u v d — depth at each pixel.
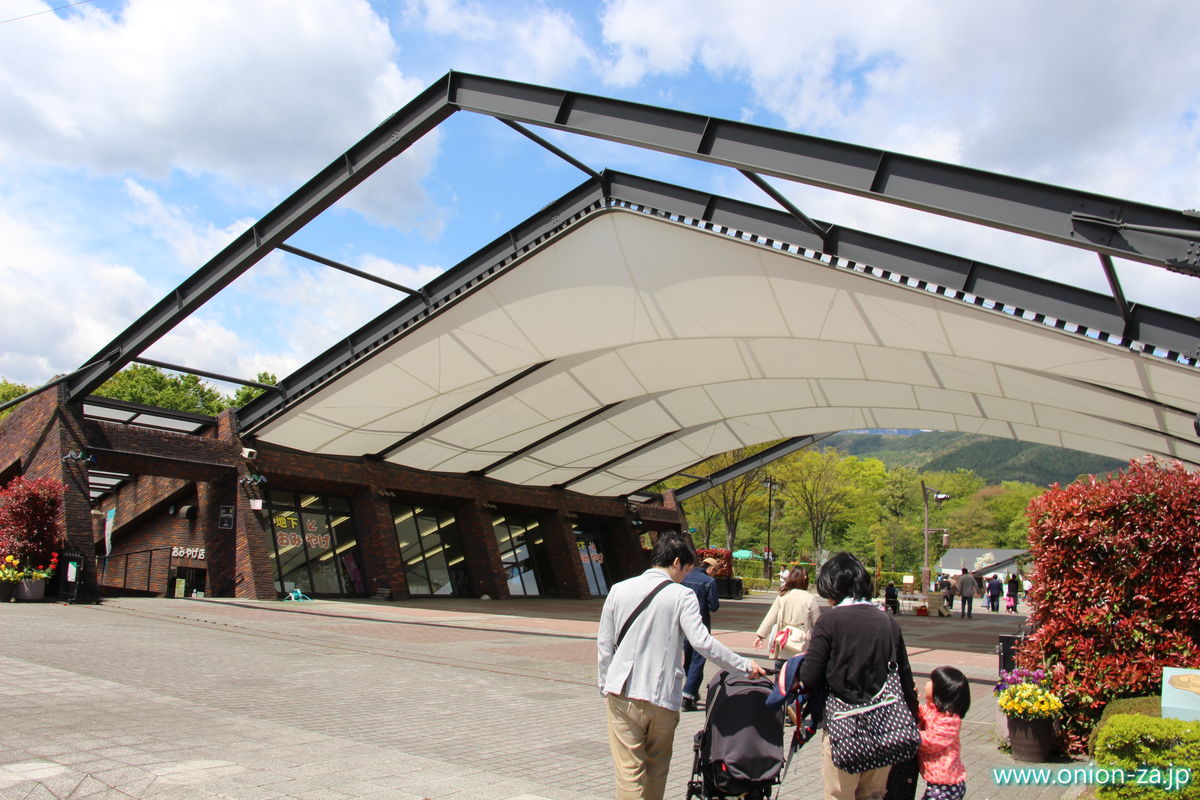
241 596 23.95
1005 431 25.05
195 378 57.34
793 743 4.59
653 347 21.75
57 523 21.09
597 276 18.28
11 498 20.64
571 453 31.98
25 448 23.23
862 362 19.52
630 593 4.80
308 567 26.78
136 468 23.22
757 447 52.53
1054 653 8.16
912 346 16.17
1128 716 5.46
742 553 56.09
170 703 8.38
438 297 20.36
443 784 5.88
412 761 6.51
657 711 4.64
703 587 10.09
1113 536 7.71
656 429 30.17
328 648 14.15
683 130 13.66
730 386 25.48
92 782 5.38
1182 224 9.64
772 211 14.97
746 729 4.46
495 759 6.84
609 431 30.11
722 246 15.69
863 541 97.81
